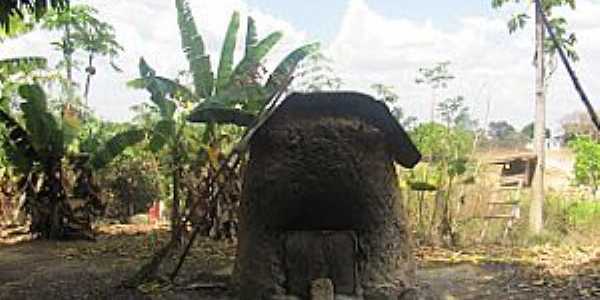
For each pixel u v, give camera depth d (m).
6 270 11.70
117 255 13.27
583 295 9.57
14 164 15.83
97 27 23.83
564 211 15.84
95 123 19.95
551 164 25.08
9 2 8.53
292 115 8.62
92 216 16.16
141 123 17.67
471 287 10.16
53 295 9.66
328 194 8.55
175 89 14.07
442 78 23.77
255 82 13.34
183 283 9.91
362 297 8.64
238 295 8.95
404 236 8.97
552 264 12.04
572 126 26.41
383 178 8.75
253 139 8.96
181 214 14.34
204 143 14.49
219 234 14.99
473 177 15.26
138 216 19.91
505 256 12.99
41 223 15.94
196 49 14.13
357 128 8.55
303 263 8.70
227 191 14.58
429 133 15.46
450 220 14.84
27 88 15.34
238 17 14.38
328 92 8.61
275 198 8.61
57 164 15.82
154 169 19.86
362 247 8.73
